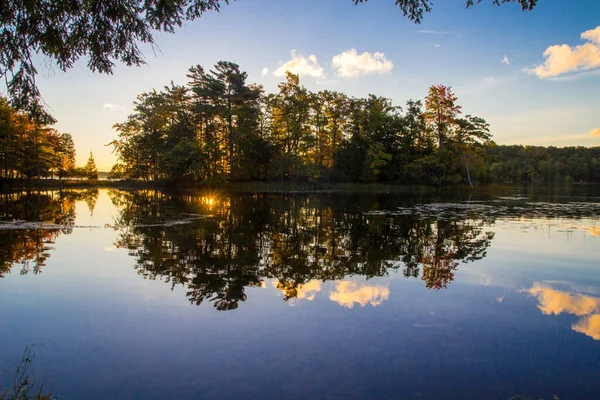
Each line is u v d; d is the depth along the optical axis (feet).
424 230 45.75
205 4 19.90
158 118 156.04
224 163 158.61
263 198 104.06
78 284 22.77
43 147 165.58
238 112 142.61
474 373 13.32
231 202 88.17
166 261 28.71
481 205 83.10
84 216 56.34
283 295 21.15
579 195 122.93
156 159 165.89
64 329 16.56
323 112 166.91
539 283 24.02
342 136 175.52
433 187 164.86
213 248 33.68
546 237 41.01
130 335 16.03
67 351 14.62
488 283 23.95
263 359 14.11
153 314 18.28
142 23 18.95
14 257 29.50
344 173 165.99
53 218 53.52
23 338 15.65
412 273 26.13
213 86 141.08
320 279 24.38
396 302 20.24
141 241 36.65
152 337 15.85
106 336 15.92
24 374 12.99
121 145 180.34
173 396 11.78
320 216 60.18
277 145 164.76
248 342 15.46
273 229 45.42
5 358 14.05
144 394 11.87
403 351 14.82
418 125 167.43
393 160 173.37
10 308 18.93
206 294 21.20
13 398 11.32
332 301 20.29
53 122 18.30
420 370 13.46
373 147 160.15
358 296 21.16
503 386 12.55
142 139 163.73
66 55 18.51
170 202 85.87
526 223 52.16
